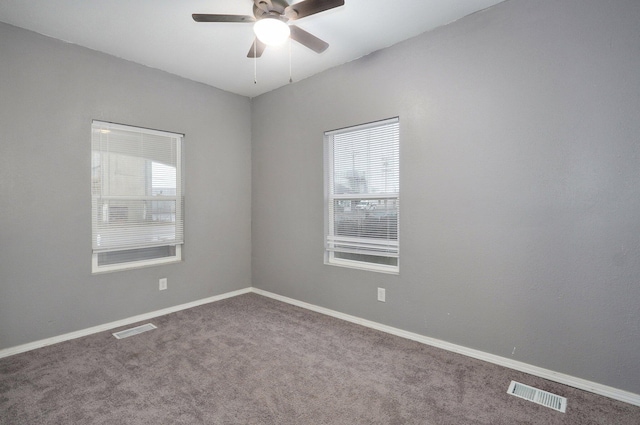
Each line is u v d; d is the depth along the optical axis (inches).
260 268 163.8
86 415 70.1
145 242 130.5
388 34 106.0
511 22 88.2
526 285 87.6
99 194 117.9
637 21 72.3
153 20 96.1
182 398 76.5
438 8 92.0
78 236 111.9
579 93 79.0
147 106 128.1
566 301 82.0
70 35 104.7
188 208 142.2
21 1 86.3
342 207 132.4
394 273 114.4
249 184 166.7
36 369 89.4
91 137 114.7
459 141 98.1
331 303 133.4
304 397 77.1
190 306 143.6
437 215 103.2
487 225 93.5
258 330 117.7
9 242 98.4
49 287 105.9
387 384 82.6
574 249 80.6
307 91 139.9
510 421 68.6
